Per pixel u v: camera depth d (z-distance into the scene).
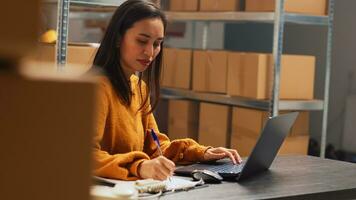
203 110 3.54
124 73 1.95
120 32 1.93
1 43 0.59
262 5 3.21
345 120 3.98
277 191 1.61
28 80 0.64
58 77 0.66
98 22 4.13
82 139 0.67
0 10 0.59
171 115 3.76
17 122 0.63
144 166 1.62
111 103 1.89
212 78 3.47
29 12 0.60
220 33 4.78
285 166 2.03
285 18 3.12
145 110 2.11
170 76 3.76
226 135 3.40
